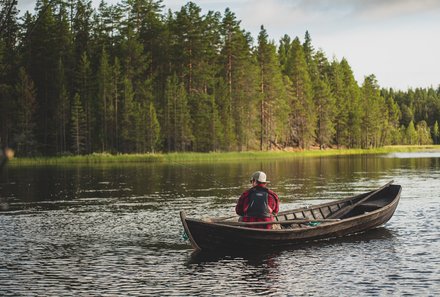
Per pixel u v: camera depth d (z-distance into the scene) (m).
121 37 91.38
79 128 75.94
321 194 25.31
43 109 82.44
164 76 91.25
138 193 26.34
